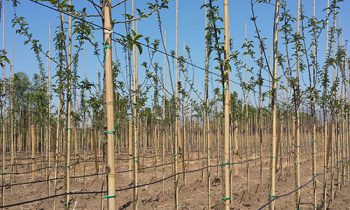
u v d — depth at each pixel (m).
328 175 14.35
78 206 9.87
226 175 4.46
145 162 18.06
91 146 19.62
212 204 9.96
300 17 6.50
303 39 6.31
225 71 4.32
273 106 5.40
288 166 14.98
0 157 17.80
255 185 12.29
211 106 10.02
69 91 5.63
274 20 5.32
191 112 11.65
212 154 19.27
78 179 13.46
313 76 7.04
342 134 12.09
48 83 8.59
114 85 6.86
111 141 3.23
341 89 9.97
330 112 9.27
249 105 13.48
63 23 5.53
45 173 14.12
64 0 3.27
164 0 4.00
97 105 6.64
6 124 14.02
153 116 12.72
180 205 9.97
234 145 13.41
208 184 7.99
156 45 7.08
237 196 10.78
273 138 5.44
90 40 4.00
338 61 7.87
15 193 11.27
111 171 3.22
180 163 13.66
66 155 5.77
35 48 5.48
